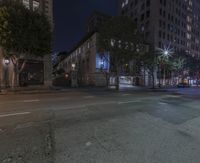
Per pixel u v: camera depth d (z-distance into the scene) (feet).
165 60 126.00
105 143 14.79
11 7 57.62
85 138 15.85
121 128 19.39
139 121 22.84
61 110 28.68
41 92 63.98
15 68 67.62
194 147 14.53
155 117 25.53
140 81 154.81
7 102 36.94
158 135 17.39
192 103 42.47
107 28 92.43
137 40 94.27
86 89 85.51
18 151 12.74
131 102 40.60
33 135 16.25
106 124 20.81
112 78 136.46
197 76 194.59
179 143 15.37
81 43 153.79
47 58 83.61
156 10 166.61
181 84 161.68
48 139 15.31
